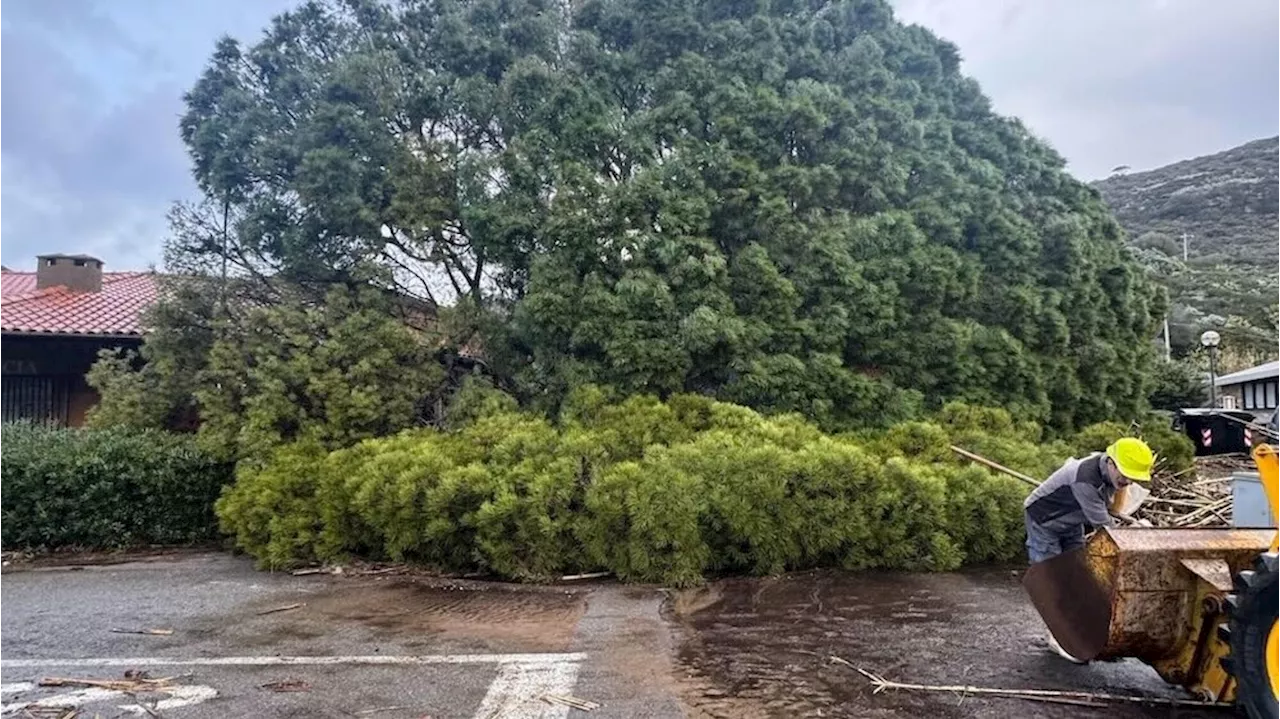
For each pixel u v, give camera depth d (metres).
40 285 17.70
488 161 10.43
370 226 10.50
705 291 9.54
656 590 7.30
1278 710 3.77
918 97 11.88
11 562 9.43
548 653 5.56
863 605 6.69
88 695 4.85
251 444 9.61
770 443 8.09
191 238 11.05
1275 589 3.82
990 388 10.43
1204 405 22.81
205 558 9.52
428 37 11.45
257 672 5.25
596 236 9.76
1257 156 79.81
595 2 11.42
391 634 6.11
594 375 9.57
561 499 7.74
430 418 10.54
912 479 7.84
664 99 10.72
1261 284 45.25
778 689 4.82
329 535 8.48
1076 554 4.71
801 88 10.59
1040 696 4.63
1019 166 12.47
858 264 9.96
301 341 10.03
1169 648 4.45
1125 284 12.27
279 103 11.37
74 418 15.10
